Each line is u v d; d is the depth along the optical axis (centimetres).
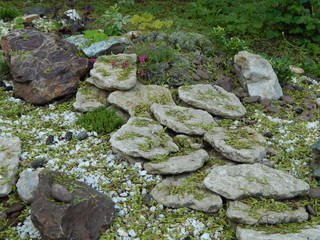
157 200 220
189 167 230
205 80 309
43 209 197
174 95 292
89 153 249
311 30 402
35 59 298
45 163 239
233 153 236
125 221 212
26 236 203
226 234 207
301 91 321
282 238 194
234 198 213
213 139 245
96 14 444
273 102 300
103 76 283
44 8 434
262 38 411
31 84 291
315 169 243
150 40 338
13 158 233
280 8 408
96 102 283
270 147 259
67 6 460
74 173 233
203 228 211
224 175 222
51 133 263
